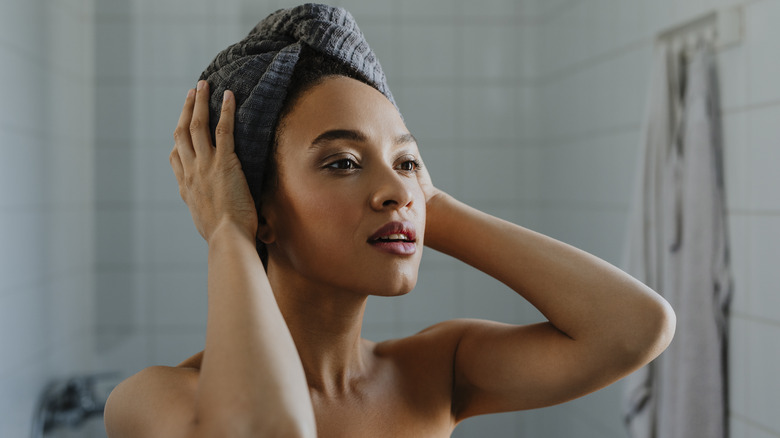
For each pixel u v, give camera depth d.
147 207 1.96
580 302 0.56
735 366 1.17
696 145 1.17
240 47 0.54
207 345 0.44
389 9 2.02
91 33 1.94
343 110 0.50
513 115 2.06
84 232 1.93
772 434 1.08
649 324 0.54
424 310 2.06
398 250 0.49
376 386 0.58
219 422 0.40
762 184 1.10
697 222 1.16
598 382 0.56
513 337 0.60
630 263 1.31
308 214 0.49
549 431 2.03
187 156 0.54
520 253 0.59
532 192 2.07
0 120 1.38
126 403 0.48
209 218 0.51
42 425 1.57
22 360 1.49
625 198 1.55
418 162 0.54
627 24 1.53
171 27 1.96
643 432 1.31
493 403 0.62
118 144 1.96
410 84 2.04
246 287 0.45
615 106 1.59
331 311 0.54
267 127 0.51
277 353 0.42
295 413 0.40
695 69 1.19
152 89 1.96
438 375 0.62
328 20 0.54
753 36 1.11
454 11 2.04
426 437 0.58
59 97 1.74
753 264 1.12
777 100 1.06
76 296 1.86
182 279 1.98
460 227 0.62
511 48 2.05
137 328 1.97
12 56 1.45
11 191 1.44
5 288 1.40
